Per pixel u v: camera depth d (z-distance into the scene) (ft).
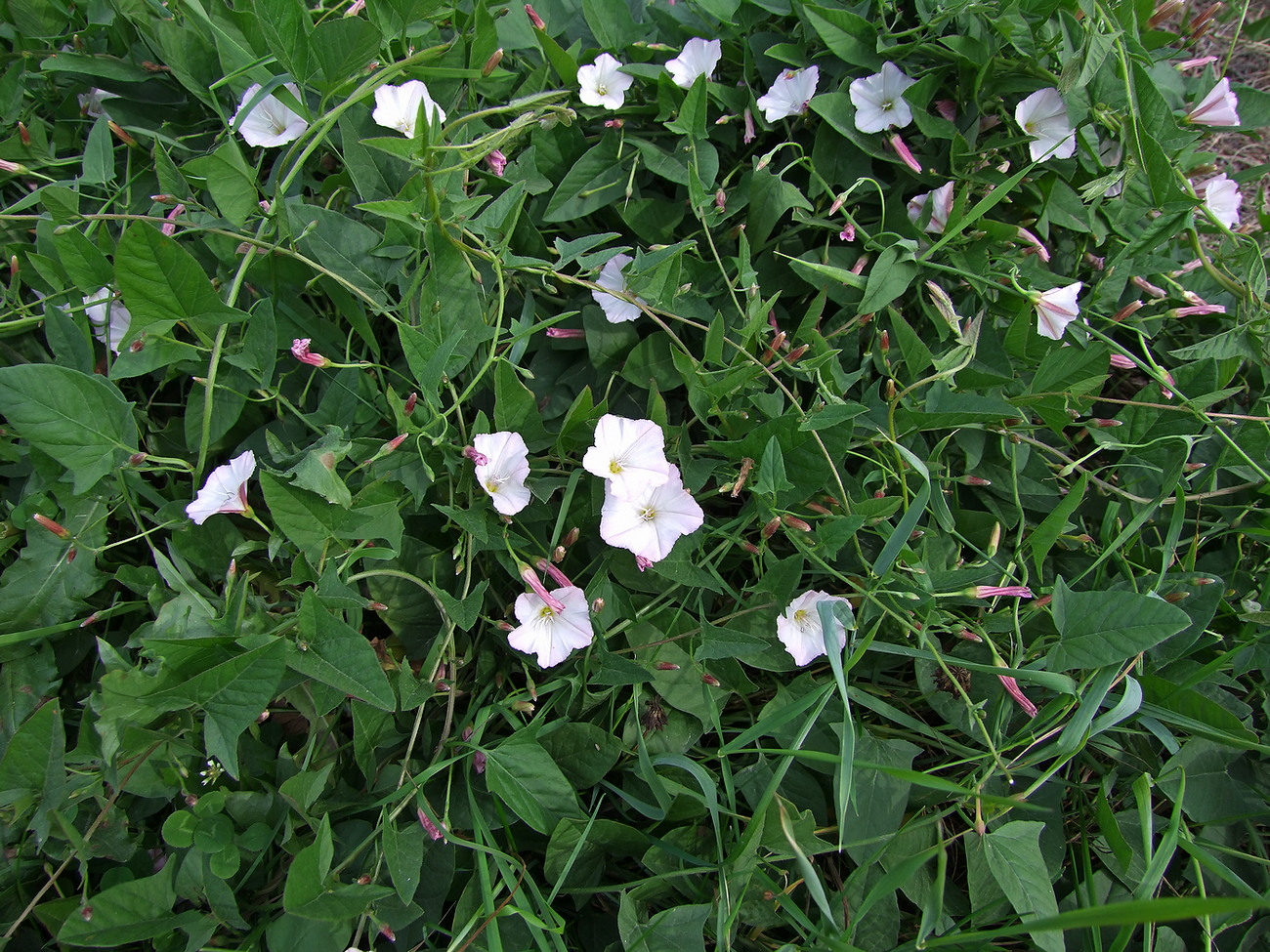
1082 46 0.96
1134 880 0.99
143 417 1.03
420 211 0.93
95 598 0.99
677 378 1.03
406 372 1.03
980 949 0.93
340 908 0.83
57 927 0.85
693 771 0.90
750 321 0.95
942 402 0.98
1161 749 1.03
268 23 0.94
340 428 0.91
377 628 1.01
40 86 1.17
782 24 1.15
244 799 0.89
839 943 0.83
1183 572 1.04
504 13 1.13
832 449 0.94
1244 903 0.66
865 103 1.06
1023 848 0.89
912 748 0.96
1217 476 1.12
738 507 1.05
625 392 1.06
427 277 0.96
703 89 1.00
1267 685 1.07
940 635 1.03
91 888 0.92
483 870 0.86
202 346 0.94
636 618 0.96
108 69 1.10
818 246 1.09
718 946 0.85
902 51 1.06
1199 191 1.22
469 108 1.10
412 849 0.87
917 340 0.98
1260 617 1.03
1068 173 1.07
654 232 1.08
